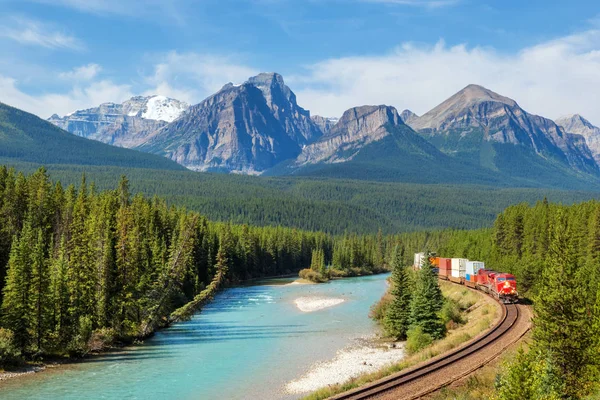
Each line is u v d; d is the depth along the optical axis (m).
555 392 36.41
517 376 33.94
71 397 52.00
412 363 51.72
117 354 71.06
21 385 56.03
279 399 51.50
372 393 41.66
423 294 70.94
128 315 83.19
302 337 81.88
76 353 69.06
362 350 71.94
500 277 80.88
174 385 56.19
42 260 69.88
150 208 130.38
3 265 87.50
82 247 83.31
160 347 75.38
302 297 133.62
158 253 106.50
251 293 143.75
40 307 68.38
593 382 42.88
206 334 85.06
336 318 99.56
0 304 74.62
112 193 133.25
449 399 40.34
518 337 56.06
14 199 103.50
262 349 73.50
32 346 67.56
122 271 87.75
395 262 81.44
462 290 99.00
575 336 44.81
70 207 109.38
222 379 58.47
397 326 77.56
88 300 79.19
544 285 49.03
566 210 130.38
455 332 69.25
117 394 53.06
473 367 47.25
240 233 196.62
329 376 58.94
